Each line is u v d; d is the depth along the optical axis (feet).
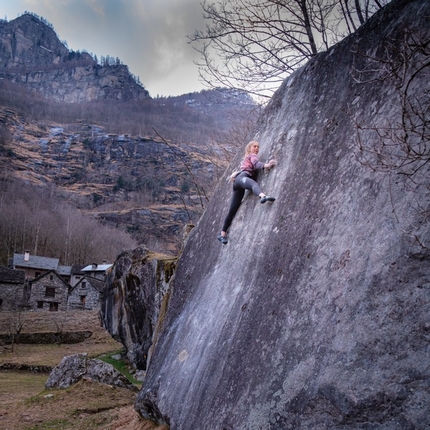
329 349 11.16
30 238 237.45
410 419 8.82
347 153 14.89
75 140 513.86
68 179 447.42
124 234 289.74
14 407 34.37
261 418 12.23
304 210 15.89
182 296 24.75
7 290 143.13
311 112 19.08
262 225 18.56
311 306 12.71
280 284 14.96
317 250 13.82
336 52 19.19
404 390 9.12
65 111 597.52
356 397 9.79
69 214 291.38
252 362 14.05
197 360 18.22
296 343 12.50
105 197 395.96
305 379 11.41
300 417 11.03
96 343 94.94
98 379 39.83
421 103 12.00
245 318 15.97
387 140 12.76
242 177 20.47
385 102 13.98
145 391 21.59
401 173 10.93
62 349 89.56
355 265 11.80
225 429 13.48
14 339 96.02
